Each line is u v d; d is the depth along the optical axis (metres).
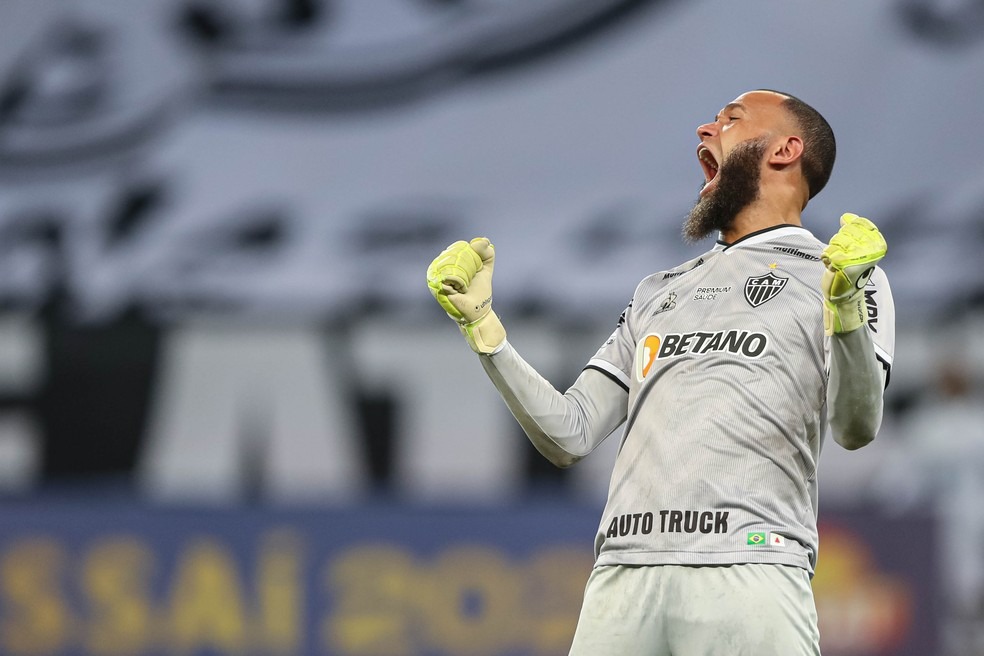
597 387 10.41
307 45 31.41
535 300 29.64
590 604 9.65
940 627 23.05
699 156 11.02
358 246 30.41
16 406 29.83
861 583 23.20
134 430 29.66
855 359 8.88
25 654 24.88
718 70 30.33
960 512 24.97
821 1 30.19
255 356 29.84
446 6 31.19
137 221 30.89
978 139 29.52
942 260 28.98
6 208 31.08
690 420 9.49
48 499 25.22
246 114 31.30
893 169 29.64
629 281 29.53
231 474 29.42
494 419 29.25
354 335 29.78
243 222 30.75
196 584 24.88
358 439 29.38
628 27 30.61
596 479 28.61
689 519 9.28
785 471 9.38
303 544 24.80
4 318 30.22
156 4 31.84
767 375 9.45
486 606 24.36
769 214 10.35
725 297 9.90
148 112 31.44
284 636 24.62
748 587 9.05
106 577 24.98
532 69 30.75
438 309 29.81
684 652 9.20
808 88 30.12
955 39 29.84
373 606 24.55
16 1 32.06
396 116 30.94
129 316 30.23
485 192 30.42
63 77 31.66
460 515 24.66
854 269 8.67
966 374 26.77
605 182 30.16
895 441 27.50
